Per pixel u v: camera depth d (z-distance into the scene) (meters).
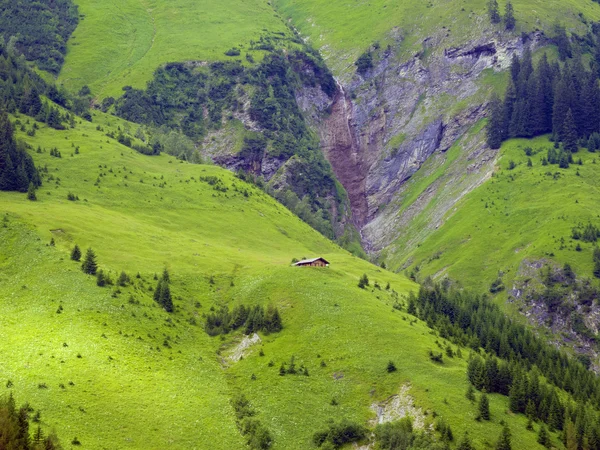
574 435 151.75
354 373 169.25
